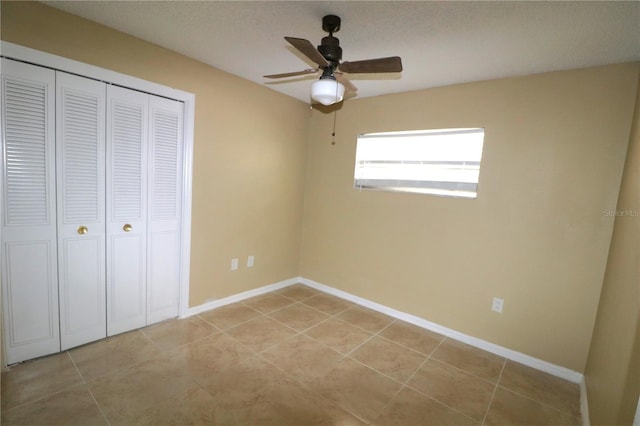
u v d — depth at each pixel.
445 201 2.84
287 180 3.65
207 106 2.77
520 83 2.45
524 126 2.44
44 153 1.99
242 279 3.34
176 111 2.60
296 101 3.61
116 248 2.39
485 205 2.63
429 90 2.90
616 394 1.33
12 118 1.85
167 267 2.72
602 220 2.16
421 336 2.82
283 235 3.72
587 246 2.22
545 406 2.00
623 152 2.08
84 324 2.29
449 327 2.85
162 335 2.54
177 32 2.15
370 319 3.11
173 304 2.81
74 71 2.03
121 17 1.99
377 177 3.29
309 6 1.72
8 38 1.78
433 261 2.93
